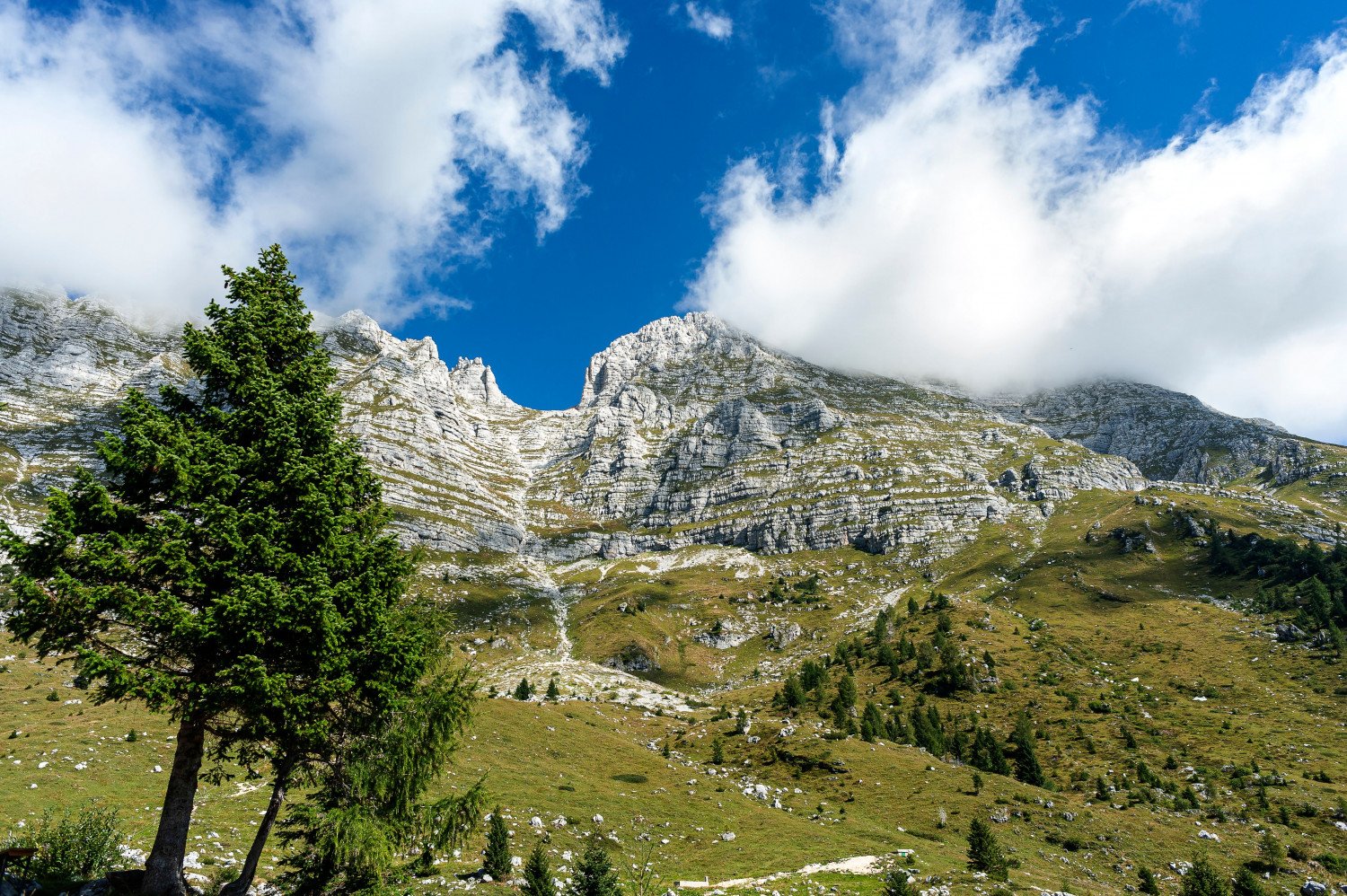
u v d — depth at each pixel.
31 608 16.31
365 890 18.56
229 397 20.78
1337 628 170.50
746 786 105.31
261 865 36.41
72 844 23.41
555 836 60.97
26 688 91.31
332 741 19.05
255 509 19.39
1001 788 108.00
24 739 66.44
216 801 51.84
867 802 103.12
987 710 155.12
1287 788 106.69
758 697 191.62
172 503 18.33
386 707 19.03
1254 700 148.38
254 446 19.69
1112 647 192.75
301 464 19.39
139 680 16.50
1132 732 137.38
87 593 15.77
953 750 129.12
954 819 96.06
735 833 78.50
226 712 18.45
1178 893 73.25
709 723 147.88
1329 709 138.38
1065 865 81.44
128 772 59.50
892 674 181.50
